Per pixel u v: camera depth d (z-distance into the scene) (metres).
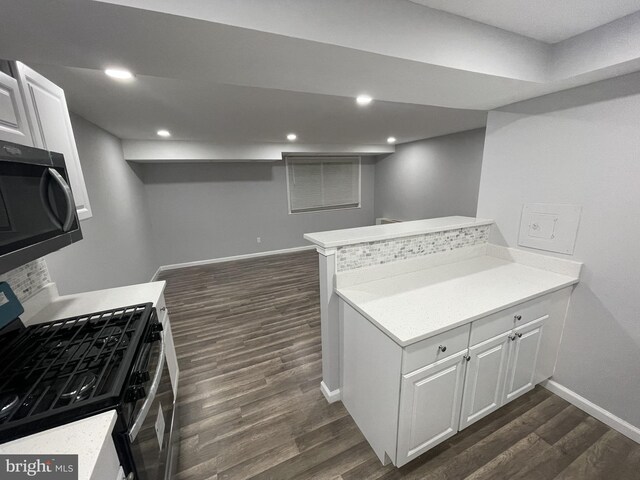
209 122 3.10
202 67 1.19
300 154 5.70
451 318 1.30
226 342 2.66
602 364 1.66
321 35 0.97
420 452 1.38
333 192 6.39
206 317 3.18
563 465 1.44
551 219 1.82
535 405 1.81
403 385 1.21
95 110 2.41
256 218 5.75
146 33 0.90
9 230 0.82
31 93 1.14
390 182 6.22
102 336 1.09
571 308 1.78
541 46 1.46
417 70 1.26
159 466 1.10
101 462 0.66
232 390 2.03
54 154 1.11
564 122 1.68
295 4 0.92
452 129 4.17
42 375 0.86
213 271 4.92
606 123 1.50
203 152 4.35
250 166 5.53
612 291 1.58
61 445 0.67
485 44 1.29
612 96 1.46
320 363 2.32
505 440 1.58
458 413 1.46
